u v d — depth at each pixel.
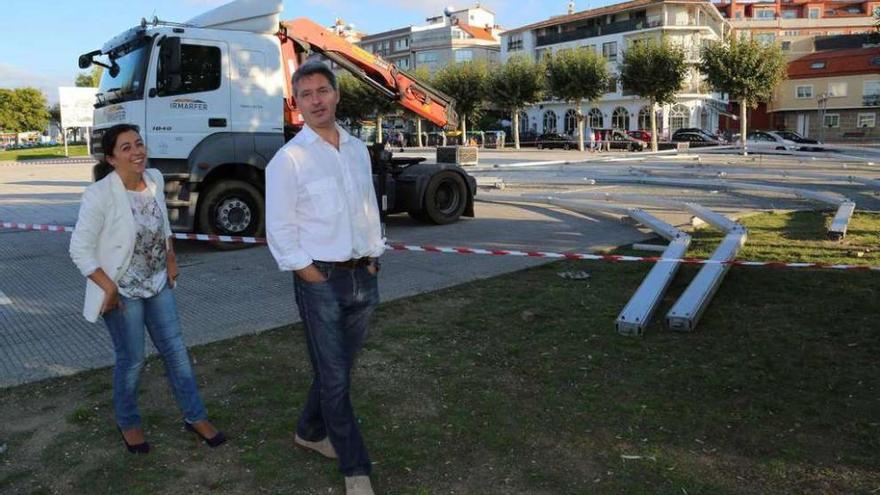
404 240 9.36
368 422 3.79
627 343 4.96
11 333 5.52
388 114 51.47
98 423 3.84
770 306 5.74
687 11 58.66
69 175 24.19
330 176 2.95
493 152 42.00
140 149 3.32
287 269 2.90
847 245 8.17
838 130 58.19
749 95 35.94
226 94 8.69
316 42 10.15
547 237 9.34
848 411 3.80
